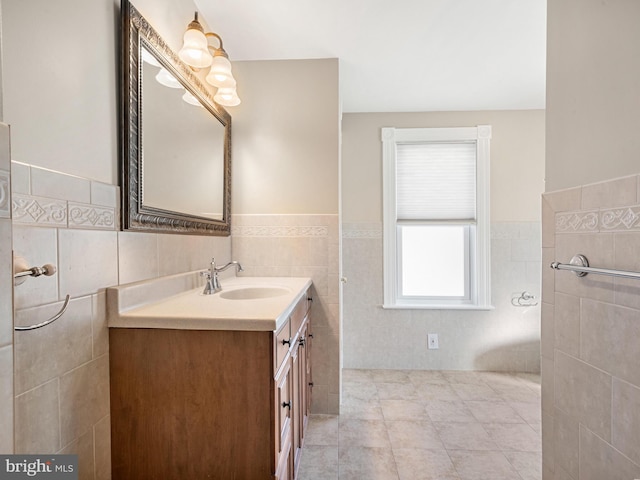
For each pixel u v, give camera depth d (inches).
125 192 41.0
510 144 105.4
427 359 107.7
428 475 59.4
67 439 33.2
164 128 50.5
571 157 45.7
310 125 79.8
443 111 106.7
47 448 30.8
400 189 109.4
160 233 50.0
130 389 39.6
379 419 78.1
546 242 51.5
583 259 43.0
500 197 105.6
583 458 43.9
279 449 41.8
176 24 55.4
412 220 109.0
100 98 37.6
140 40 43.6
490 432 73.0
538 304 105.1
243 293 64.6
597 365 41.5
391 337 108.3
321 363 80.4
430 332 107.5
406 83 90.3
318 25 67.2
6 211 18.2
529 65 81.8
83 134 35.0
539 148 104.9
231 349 38.8
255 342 38.6
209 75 59.7
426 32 69.3
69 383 33.4
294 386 54.2
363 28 68.2
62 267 32.2
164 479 39.5
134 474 39.7
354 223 108.3
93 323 36.7
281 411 43.4
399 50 75.8
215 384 39.0
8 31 26.9
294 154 80.1
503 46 74.0
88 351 36.0
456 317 107.0
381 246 108.1
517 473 60.1
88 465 36.2
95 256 36.9
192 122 59.9
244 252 80.8
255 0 60.4
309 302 76.1
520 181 105.3
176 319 38.7
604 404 40.4
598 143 40.7
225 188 75.9
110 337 39.6
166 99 51.1
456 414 80.4
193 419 39.2
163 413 39.4
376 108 105.3
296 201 80.2
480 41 72.2
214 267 60.1
